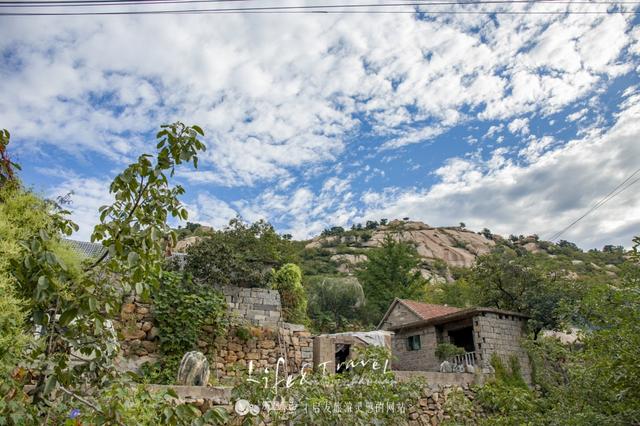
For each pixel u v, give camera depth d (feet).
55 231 16.35
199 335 44.86
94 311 12.92
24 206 16.02
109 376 14.19
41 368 13.34
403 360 75.15
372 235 267.59
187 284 46.37
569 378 32.19
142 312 42.93
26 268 13.69
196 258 49.57
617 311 21.71
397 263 131.54
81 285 13.42
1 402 12.12
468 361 62.44
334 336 59.93
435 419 40.81
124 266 14.14
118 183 13.89
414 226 280.31
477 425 38.27
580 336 26.86
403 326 74.28
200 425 12.47
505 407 33.47
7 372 13.07
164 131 14.11
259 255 62.39
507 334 62.75
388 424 27.89
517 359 59.21
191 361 33.60
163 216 14.25
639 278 22.17
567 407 26.53
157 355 41.98
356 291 107.96
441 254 241.55
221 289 49.60
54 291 12.92
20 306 13.93
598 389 24.97
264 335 48.01
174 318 43.57
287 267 63.62
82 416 13.32
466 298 131.44
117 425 12.91
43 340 13.62
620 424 21.54
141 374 15.48
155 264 14.34
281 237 84.17
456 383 44.04
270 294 51.26
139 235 13.37
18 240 14.79
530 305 68.13
